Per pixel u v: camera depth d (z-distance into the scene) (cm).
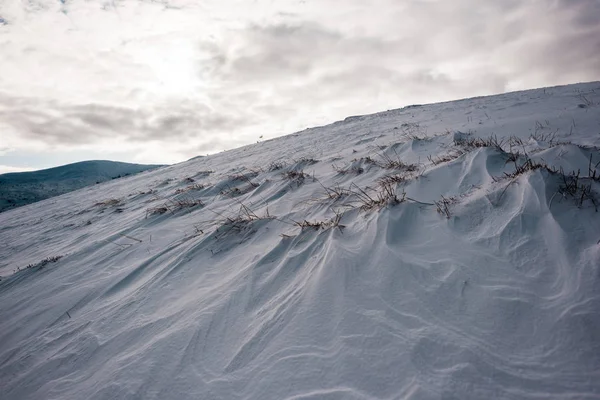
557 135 468
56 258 469
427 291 188
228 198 568
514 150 421
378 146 632
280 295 223
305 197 443
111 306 288
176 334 213
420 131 736
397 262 212
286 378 161
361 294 197
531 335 153
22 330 297
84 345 243
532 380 134
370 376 150
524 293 173
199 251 343
